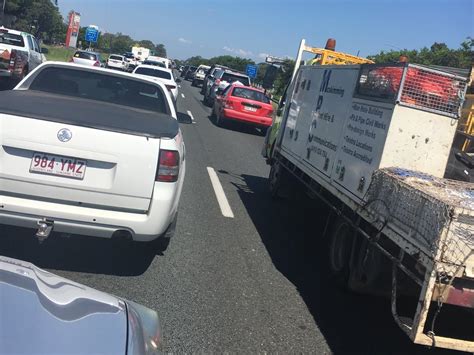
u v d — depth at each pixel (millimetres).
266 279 5578
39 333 1968
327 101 6613
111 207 4531
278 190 9039
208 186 9578
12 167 4348
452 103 4715
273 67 11633
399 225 4129
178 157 4742
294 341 4340
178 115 7027
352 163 5422
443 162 4781
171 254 5809
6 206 4359
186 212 7609
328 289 5617
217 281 5285
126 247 5738
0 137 4297
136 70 21312
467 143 5711
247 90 19766
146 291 4773
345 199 5453
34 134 4340
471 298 3602
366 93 5359
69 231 4512
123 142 4496
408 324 3838
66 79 5934
